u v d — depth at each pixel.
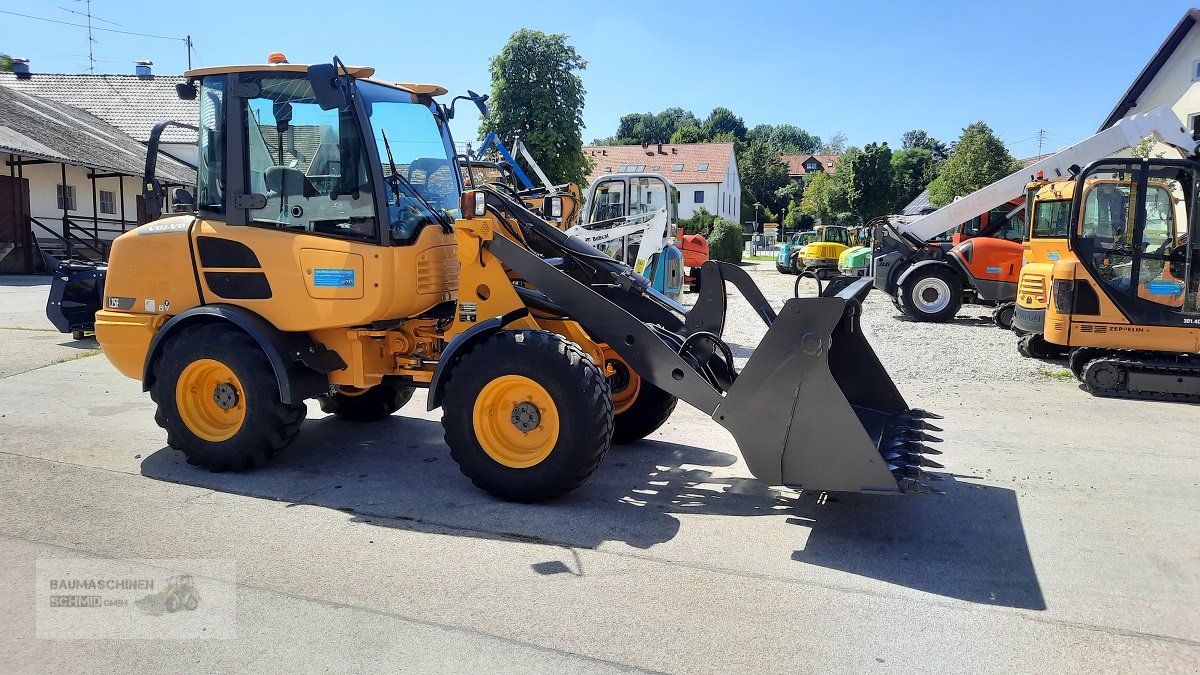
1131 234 7.79
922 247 14.59
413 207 5.26
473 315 5.00
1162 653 3.15
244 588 3.62
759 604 3.52
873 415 5.07
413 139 5.48
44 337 10.50
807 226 62.94
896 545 4.21
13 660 3.02
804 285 23.17
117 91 33.06
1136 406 7.52
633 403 5.98
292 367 4.99
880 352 10.56
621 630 3.28
